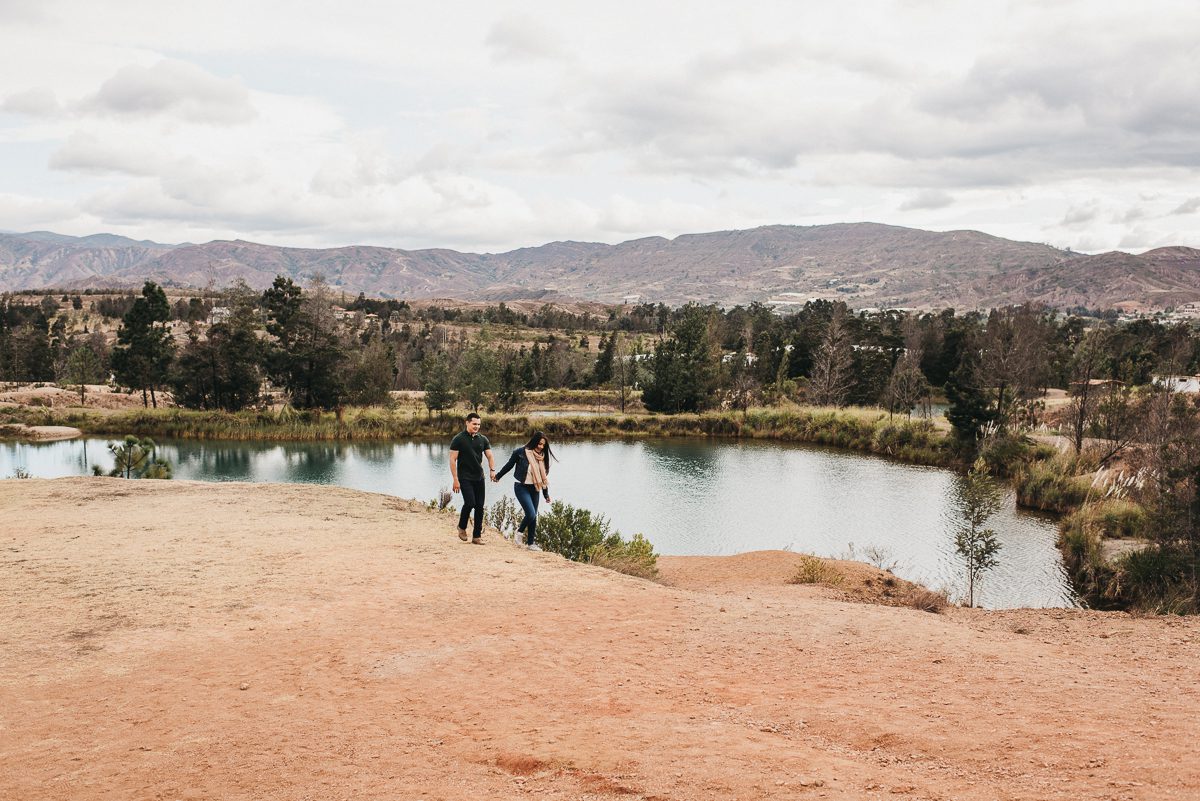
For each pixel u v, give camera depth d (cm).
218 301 15175
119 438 6106
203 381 7300
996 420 5066
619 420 6800
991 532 2198
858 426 6144
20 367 9969
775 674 585
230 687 554
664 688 547
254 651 644
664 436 6669
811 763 393
